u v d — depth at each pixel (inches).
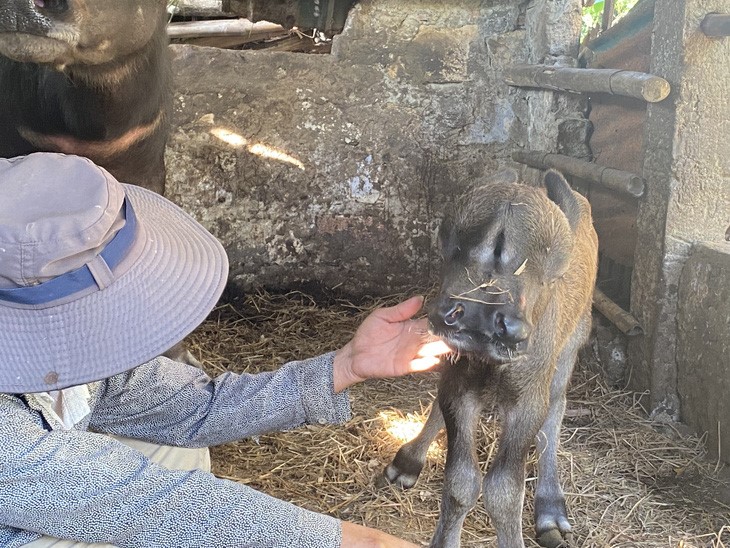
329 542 62.7
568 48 194.2
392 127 210.4
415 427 145.3
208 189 206.8
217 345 188.4
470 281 81.6
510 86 211.2
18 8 91.1
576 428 146.3
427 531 116.6
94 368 58.4
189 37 263.7
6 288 56.7
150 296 61.9
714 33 138.6
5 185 59.3
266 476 128.6
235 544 61.2
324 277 215.6
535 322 88.9
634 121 165.2
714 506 124.3
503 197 85.7
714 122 145.1
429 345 83.6
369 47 207.3
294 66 205.3
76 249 56.7
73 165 61.6
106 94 117.4
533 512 120.1
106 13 103.8
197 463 88.7
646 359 156.1
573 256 99.3
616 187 157.6
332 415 83.0
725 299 136.9
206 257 69.1
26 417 59.5
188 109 201.8
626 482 130.6
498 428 140.7
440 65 209.2
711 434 140.5
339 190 211.5
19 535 63.2
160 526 60.4
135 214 65.5
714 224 148.9
